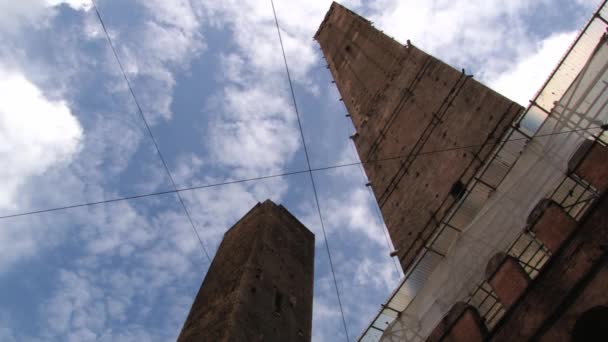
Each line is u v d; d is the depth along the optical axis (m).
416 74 28.73
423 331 15.26
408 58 30.66
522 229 13.88
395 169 26.55
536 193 14.09
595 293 10.37
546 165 14.20
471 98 23.03
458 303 14.13
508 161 16.42
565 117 14.28
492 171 16.75
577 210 13.78
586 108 13.82
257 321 17.88
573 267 11.09
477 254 15.05
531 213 13.16
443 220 17.20
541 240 12.55
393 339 16.02
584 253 11.05
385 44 35.06
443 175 22.27
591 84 13.95
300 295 21.56
